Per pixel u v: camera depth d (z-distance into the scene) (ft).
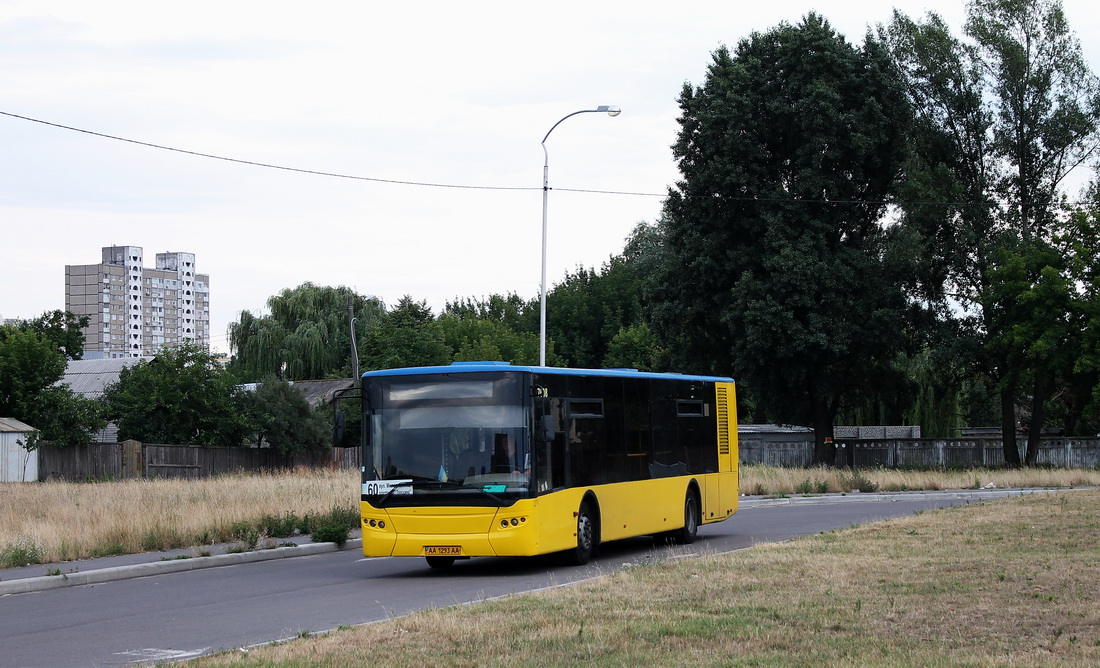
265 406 170.09
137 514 73.77
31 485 112.68
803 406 176.76
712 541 73.10
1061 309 161.27
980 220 175.73
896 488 136.46
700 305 176.24
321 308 242.78
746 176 168.76
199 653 34.37
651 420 68.85
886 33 181.98
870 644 31.07
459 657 30.53
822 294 165.48
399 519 56.18
